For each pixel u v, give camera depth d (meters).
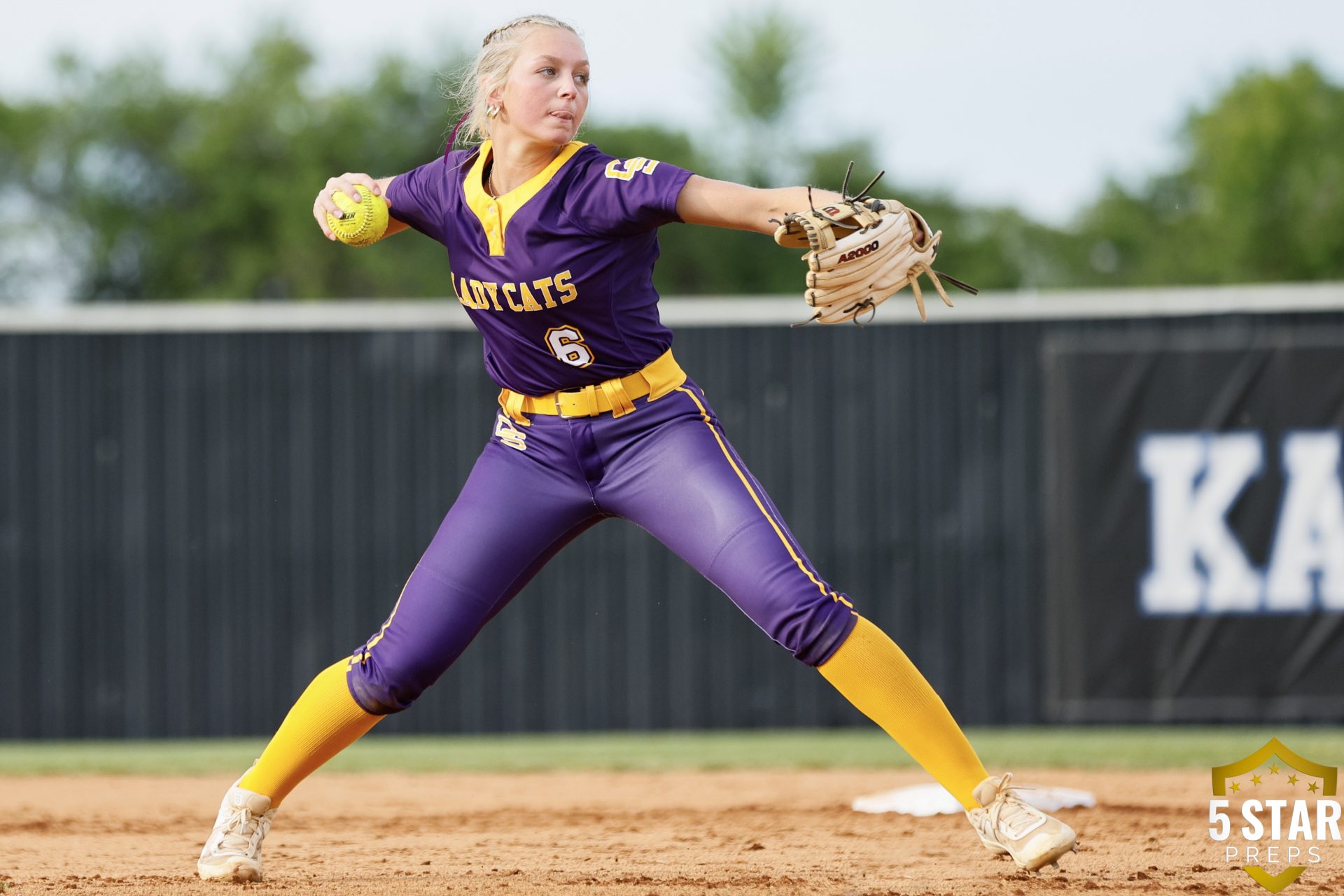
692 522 12.30
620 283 12.15
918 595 35.97
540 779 26.23
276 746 13.34
